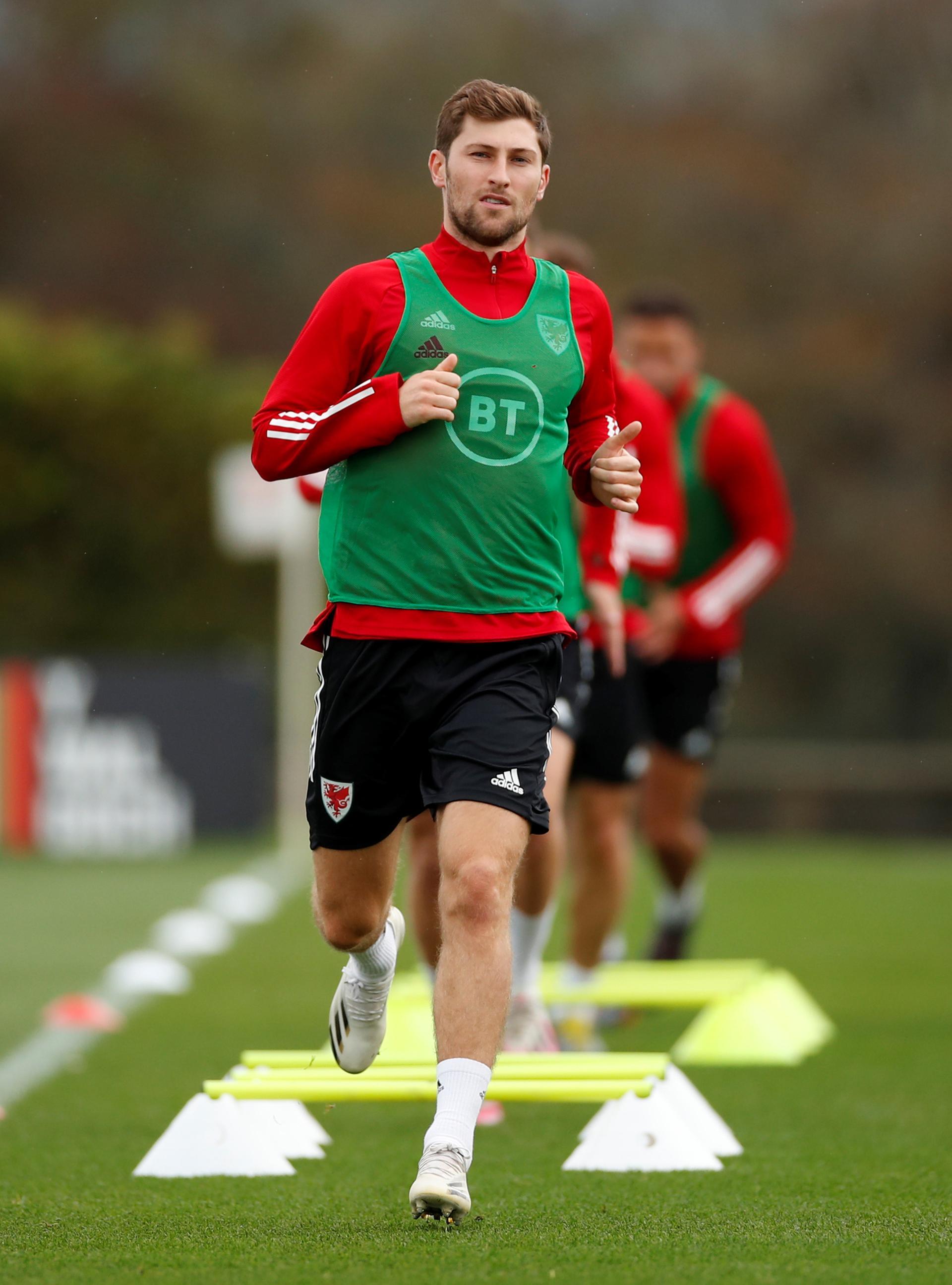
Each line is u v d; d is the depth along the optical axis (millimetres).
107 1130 19188
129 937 37812
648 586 30750
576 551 21984
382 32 127500
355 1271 12164
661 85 121688
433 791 14445
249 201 123062
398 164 123938
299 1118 18375
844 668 116000
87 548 76438
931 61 115250
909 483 111812
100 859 57469
